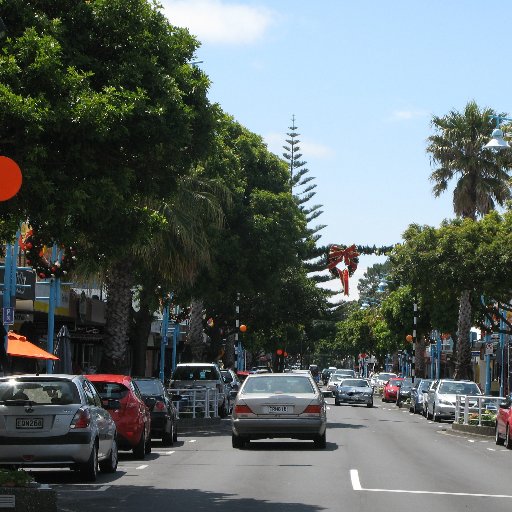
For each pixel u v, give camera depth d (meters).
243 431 35.94
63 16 24.38
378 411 80.38
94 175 23.81
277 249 69.25
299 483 25.06
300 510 19.94
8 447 23.80
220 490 23.55
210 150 27.55
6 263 41.69
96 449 25.31
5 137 22.20
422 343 124.88
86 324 66.38
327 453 34.78
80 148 22.94
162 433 38.44
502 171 78.81
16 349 40.47
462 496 22.69
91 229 24.91
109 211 23.89
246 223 68.50
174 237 51.47
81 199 22.83
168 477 26.53
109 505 20.70
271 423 35.66
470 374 76.06
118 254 25.84
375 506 20.61
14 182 18.06
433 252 63.56
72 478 26.08
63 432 24.05
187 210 51.69
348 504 20.91
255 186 71.50
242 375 94.38
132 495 22.50
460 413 56.53
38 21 23.39
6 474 18.08
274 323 98.44
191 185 56.00
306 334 150.62
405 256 64.81
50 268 30.45
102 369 50.06
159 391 39.16
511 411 40.16
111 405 28.23
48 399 24.36
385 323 130.50
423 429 54.69
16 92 22.00
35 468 29.05
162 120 24.00
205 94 26.98
